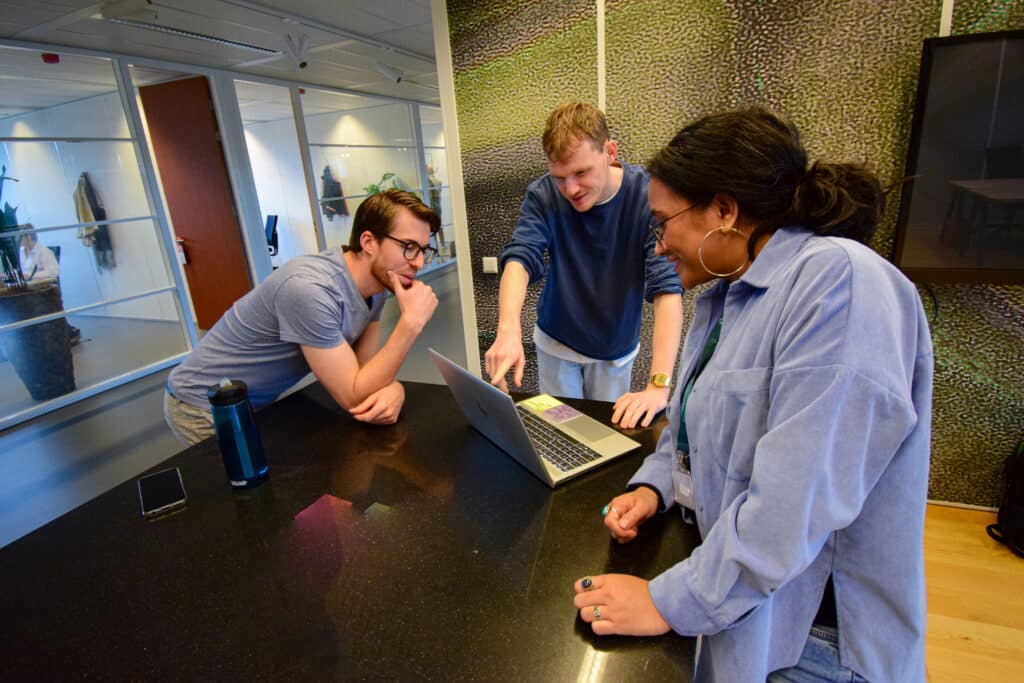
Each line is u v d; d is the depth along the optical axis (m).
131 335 4.58
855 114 1.94
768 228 0.64
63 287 4.08
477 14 2.45
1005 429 2.01
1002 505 1.96
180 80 5.14
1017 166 1.73
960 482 2.13
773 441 0.55
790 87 2.00
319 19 3.96
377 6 3.76
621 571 0.76
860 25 1.86
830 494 0.53
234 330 1.52
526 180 2.62
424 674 0.62
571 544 0.83
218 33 4.05
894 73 1.86
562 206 1.71
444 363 1.15
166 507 1.00
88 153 4.20
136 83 5.25
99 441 3.40
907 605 0.65
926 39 1.74
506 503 0.95
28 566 0.86
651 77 2.21
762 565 0.54
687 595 0.61
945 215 1.85
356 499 0.99
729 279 0.76
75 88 4.12
